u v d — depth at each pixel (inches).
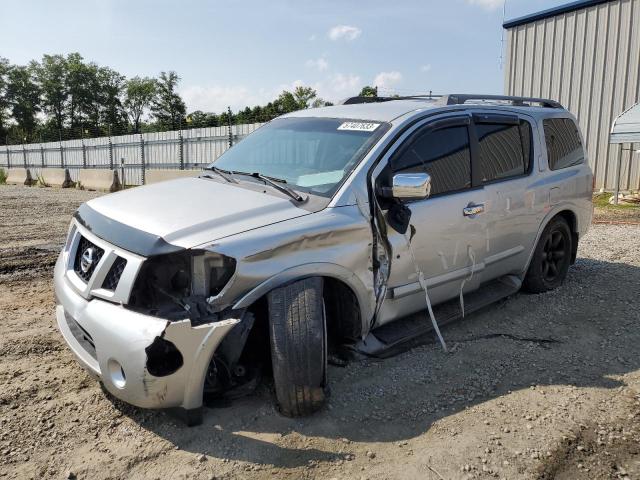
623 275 242.5
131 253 118.7
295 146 166.4
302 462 111.8
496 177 184.1
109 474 108.0
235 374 128.9
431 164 161.9
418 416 129.3
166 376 112.7
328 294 147.8
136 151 1051.9
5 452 114.7
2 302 213.9
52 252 313.4
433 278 161.2
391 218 146.9
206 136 873.5
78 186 928.3
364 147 152.6
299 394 122.6
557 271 221.9
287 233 125.4
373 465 110.9
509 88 680.4
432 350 165.0
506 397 137.9
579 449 115.8
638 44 556.4
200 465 110.7
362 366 153.7
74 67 3292.3
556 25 623.2
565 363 157.0
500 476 107.5
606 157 593.0
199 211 129.8
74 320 126.6
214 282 118.8
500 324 186.1
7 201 628.7
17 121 3304.6
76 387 142.3
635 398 136.4
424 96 198.7
